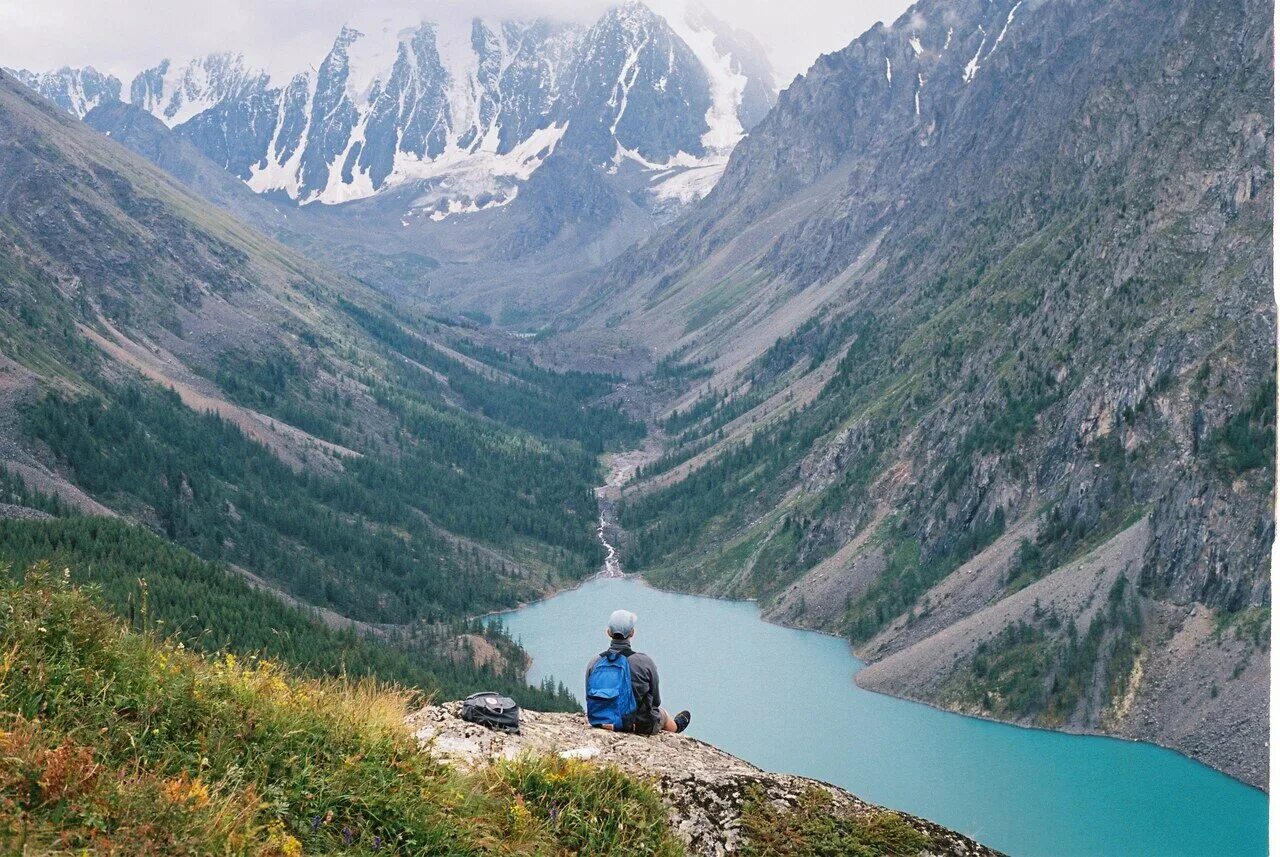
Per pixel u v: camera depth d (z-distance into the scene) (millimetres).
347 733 13703
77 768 10656
